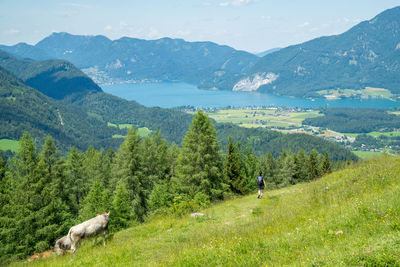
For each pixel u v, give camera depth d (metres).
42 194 34.56
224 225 14.70
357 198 12.24
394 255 6.33
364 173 17.14
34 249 32.72
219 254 8.96
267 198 22.34
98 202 39.06
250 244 9.37
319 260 6.89
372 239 7.54
